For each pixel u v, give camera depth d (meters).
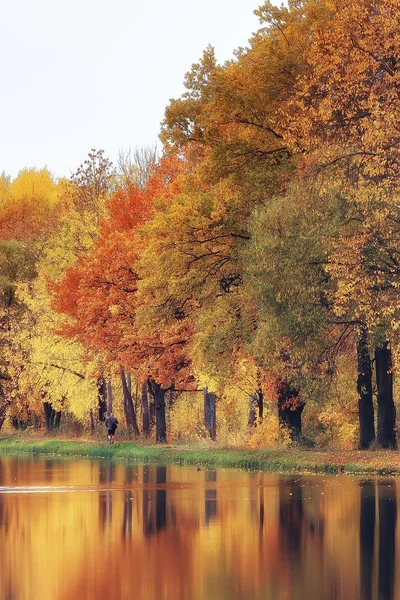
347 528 27.56
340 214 43.72
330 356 49.06
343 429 57.41
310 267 45.66
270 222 46.12
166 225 52.66
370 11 42.22
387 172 40.09
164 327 57.00
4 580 21.08
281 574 21.39
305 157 46.34
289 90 50.38
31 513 32.03
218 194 52.09
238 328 51.91
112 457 63.41
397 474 43.81
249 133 51.56
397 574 21.28
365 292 41.25
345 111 41.53
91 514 31.59
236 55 53.28
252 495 36.03
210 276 53.81
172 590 19.94
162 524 29.11
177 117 54.25
